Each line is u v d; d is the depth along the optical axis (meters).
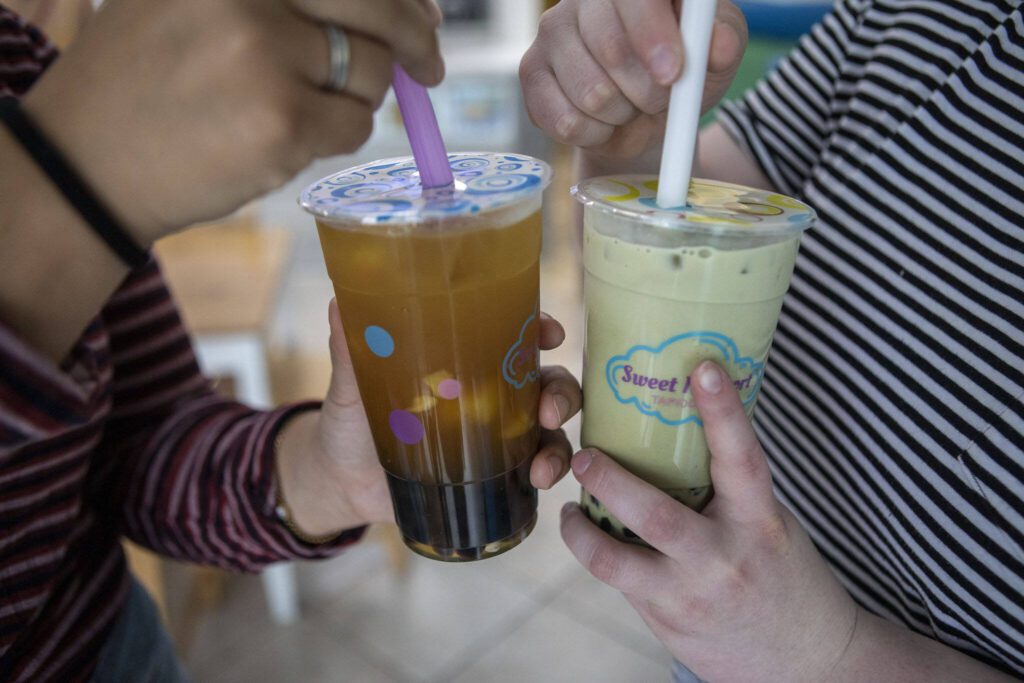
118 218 0.41
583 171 0.74
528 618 1.86
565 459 0.59
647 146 0.65
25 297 0.41
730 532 0.52
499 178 0.51
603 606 1.88
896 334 0.67
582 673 1.70
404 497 0.57
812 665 0.55
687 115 0.48
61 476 0.62
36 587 0.62
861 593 0.75
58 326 0.43
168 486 0.76
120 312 0.76
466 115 3.07
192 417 0.82
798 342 0.77
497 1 3.28
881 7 0.78
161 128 0.37
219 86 0.35
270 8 0.36
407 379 0.51
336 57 0.38
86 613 0.71
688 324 0.50
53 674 0.66
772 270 0.49
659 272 0.49
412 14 0.41
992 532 0.59
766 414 0.82
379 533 1.97
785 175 0.89
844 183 0.74
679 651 0.58
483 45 3.28
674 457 0.55
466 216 0.44
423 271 0.46
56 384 0.41
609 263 0.52
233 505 0.74
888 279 0.69
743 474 0.49
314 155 0.39
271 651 1.79
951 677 0.56
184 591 1.80
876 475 0.68
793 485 0.79
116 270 0.43
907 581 0.67
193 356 0.87
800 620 0.54
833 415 0.73
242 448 0.75
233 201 0.41
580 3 0.54
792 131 0.88
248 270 1.73
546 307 3.07
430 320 0.48
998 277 0.61
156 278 0.81
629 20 0.49
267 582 1.83
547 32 0.58
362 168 0.58
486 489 0.55
